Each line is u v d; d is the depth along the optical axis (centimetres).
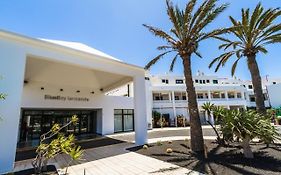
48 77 1499
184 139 1334
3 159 652
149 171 593
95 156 853
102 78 1673
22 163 759
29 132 1566
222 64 1470
